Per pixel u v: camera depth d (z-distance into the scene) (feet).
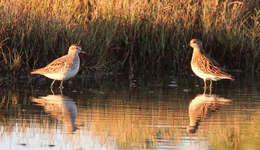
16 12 73.72
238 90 64.54
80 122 46.85
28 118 48.08
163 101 56.70
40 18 75.20
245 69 83.25
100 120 47.62
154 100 57.11
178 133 43.62
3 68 70.08
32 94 60.29
